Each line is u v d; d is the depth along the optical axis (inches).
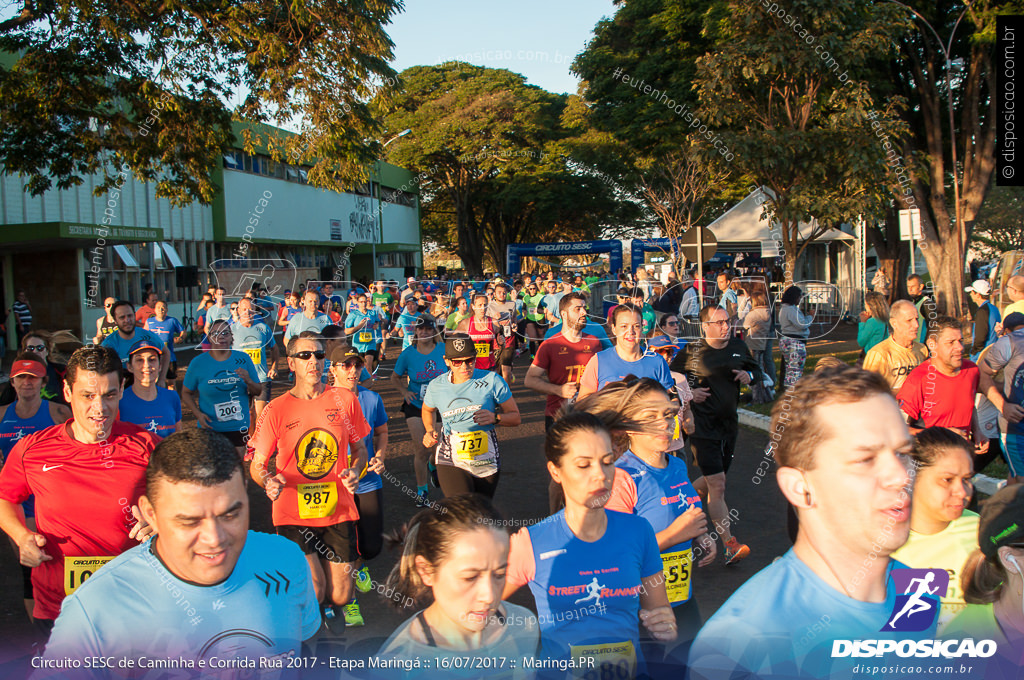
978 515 102.2
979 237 1519.4
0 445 185.8
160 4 579.5
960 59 710.5
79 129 611.5
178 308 1120.8
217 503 86.7
